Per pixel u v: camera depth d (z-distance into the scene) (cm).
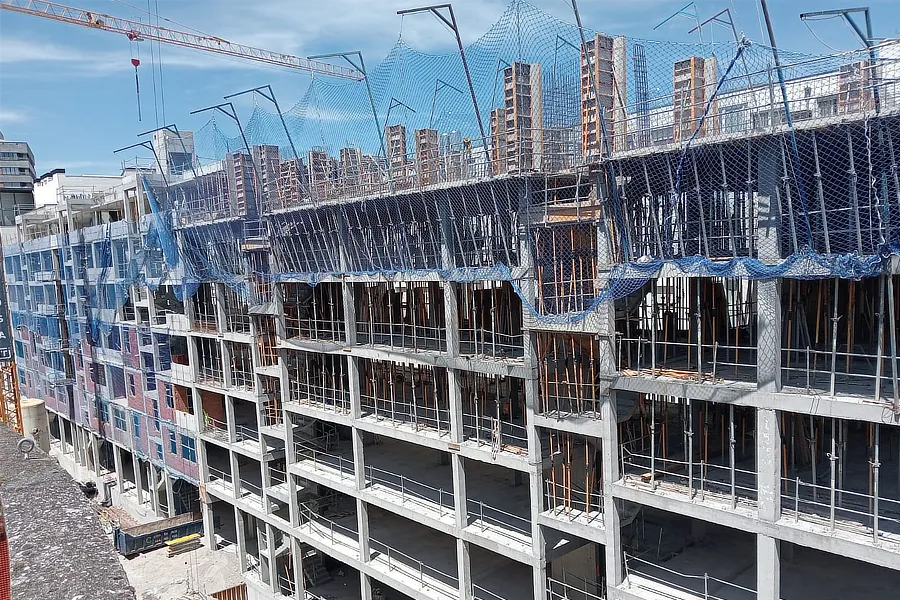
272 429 4100
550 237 2566
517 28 2259
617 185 2272
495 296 3111
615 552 2428
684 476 2428
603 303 2327
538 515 2636
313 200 3403
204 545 4788
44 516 1041
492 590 3070
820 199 1844
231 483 4675
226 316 4503
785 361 2331
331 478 3656
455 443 2930
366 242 3281
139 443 5634
